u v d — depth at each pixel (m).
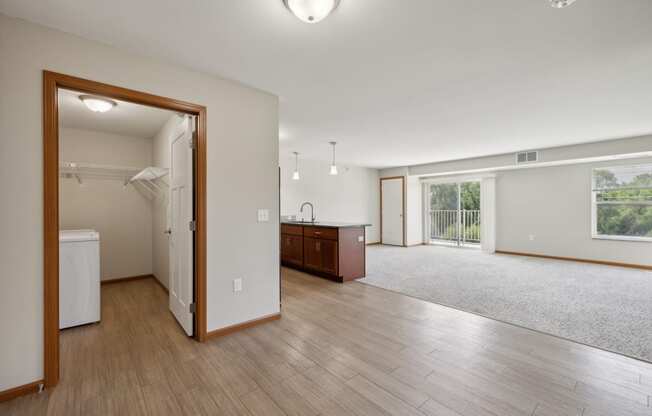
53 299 1.86
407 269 5.26
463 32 1.91
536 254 6.44
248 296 2.78
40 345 1.83
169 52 2.16
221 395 1.80
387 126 4.20
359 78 2.61
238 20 1.77
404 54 2.20
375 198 8.80
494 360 2.18
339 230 4.42
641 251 5.22
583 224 5.83
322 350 2.34
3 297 1.72
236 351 2.33
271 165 2.95
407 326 2.80
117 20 1.77
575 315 3.05
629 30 1.89
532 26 1.84
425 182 8.54
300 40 2.00
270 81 2.67
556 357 2.22
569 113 3.58
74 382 1.92
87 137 4.15
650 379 1.94
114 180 4.40
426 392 1.81
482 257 6.43
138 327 2.81
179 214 2.87
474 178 7.47
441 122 3.98
